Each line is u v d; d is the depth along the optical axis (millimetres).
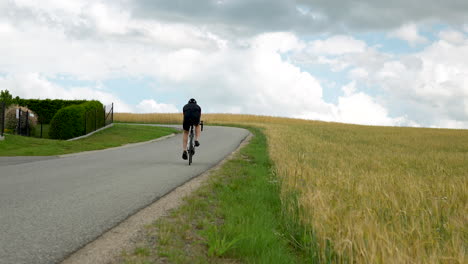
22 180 8758
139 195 7242
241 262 4020
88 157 14602
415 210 5438
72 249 4199
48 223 5180
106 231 4926
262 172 11047
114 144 21156
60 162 12703
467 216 5250
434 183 8883
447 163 17656
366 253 3461
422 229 4605
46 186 7973
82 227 5051
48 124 39656
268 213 5984
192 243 4492
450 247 3842
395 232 4312
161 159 14133
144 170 10859
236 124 52469
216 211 6004
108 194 7262
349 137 40531
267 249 4242
